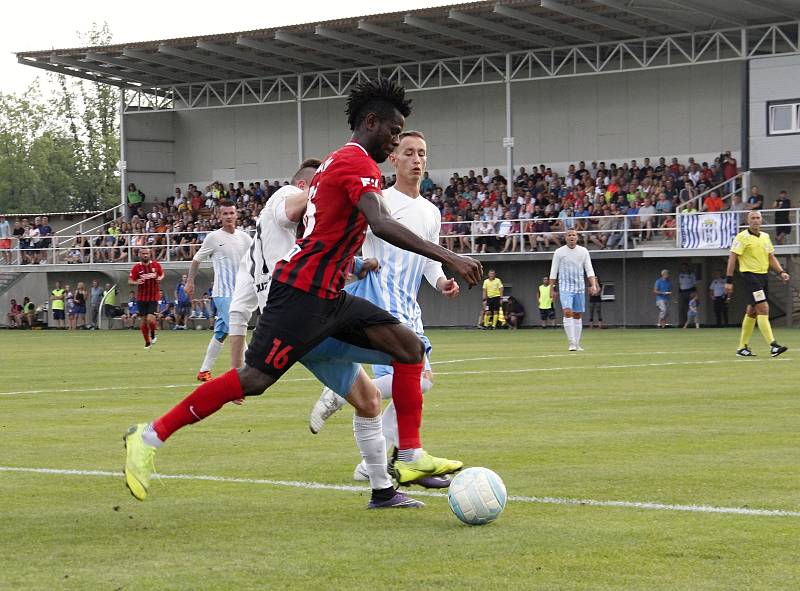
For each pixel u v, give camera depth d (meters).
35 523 7.13
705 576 5.67
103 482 8.72
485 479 6.93
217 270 19.08
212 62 53.62
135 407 14.67
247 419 12.87
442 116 54.38
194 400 7.07
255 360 7.11
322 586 5.52
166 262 52.53
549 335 36.97
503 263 47.84
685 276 43.00
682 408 13.43
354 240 7.15
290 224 9.34
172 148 60.88
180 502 7.82
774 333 34.91
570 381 17.50
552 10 42.84
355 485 8.50
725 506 7.45
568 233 26.50
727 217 41.00
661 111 49.25
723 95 47.88
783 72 42.72
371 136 7.24
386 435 9.11
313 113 57.88
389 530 6.84
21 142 107.19
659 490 8.04
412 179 9.85
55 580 5.69
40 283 58.19
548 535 6.62
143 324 31.36
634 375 18.48
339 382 7.46
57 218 61.88
